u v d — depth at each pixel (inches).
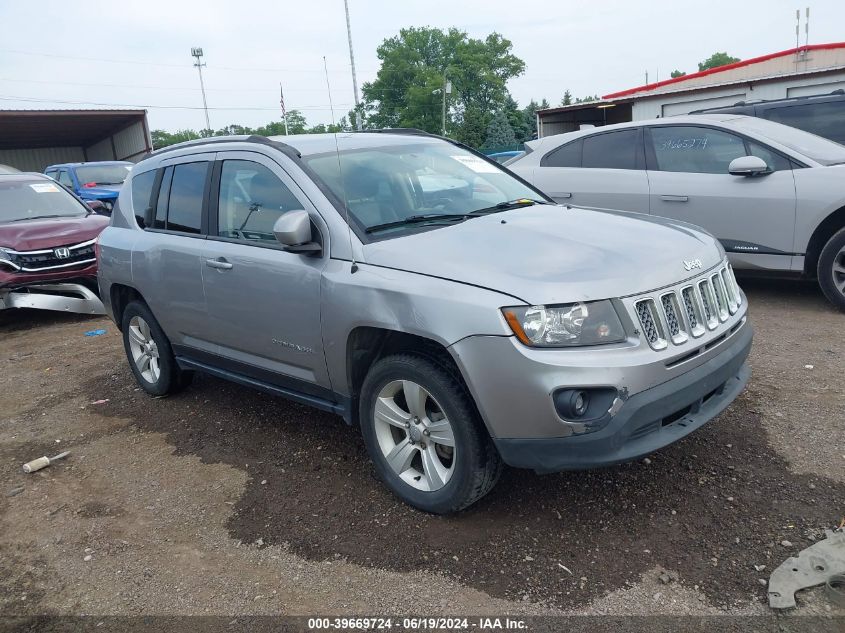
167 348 199.3
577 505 133.0
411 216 149.0
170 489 154.5
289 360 153.5
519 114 2967.5
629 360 112.4
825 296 245.6
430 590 113.5
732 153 259.4
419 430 131.0
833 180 234.2
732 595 106.2
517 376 112.3
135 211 203.5
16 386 237.9
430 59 2886.3
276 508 142.3
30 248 315.9
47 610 116.6
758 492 131.7
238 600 115.3
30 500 154.7
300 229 136.9
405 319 123.5
